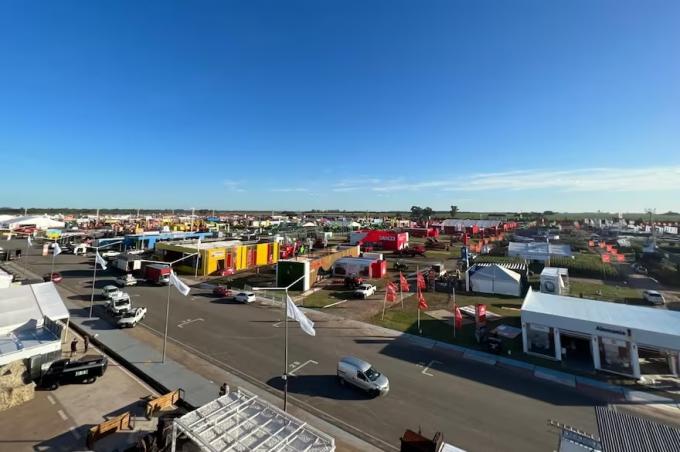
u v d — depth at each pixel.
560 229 154.75
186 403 19.02
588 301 30.55
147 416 17.69
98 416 17.86
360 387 20.84
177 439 15.58
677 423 18.59
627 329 24.14
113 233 99.75
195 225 138.75
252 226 156.25
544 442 16.58
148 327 31.22
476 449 16.05
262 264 66.00
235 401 16.02
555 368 24.89
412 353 27.05
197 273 55.47
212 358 25.12
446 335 31.16
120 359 24.70
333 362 25.08
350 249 69.19
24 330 23.64
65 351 25.75
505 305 41.22
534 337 27.67
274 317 35.16
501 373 23.97
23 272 54.81
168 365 23.67
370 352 27.06
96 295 42.06
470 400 20.34
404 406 19.52
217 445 12.98
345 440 16.47
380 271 56.62
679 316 26.33
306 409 19.05
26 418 17.53
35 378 21.38
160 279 47.41
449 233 138.50
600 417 12.57
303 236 111.00
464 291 47.94
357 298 43.62
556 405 20.03
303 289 47.41
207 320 33.66
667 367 24.97
